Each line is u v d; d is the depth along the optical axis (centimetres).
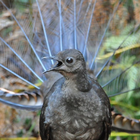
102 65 1123
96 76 1088
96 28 1155
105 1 1175
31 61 1123
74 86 849
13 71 1119
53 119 880
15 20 1165
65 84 859
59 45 1121
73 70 827
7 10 1181
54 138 916
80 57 827
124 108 1266
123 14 1194
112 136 1223
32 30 1150
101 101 881
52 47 1121
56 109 870
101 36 1151
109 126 912
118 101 1261
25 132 1266
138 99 1283
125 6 1236
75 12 1150
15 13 1181
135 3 1182
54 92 887
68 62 819
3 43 1129
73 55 819
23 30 1152
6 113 1215
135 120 998
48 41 1127
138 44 1169
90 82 869
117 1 1189
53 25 1141
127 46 1170
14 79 1133
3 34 1161
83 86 849
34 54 1124
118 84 1120
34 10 1169
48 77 1048
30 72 1116
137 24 1183
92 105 866
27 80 1117
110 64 1139
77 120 870
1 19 1160
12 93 1030
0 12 1184
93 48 1129
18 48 1137
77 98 855
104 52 1164
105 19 1170
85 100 858
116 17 1189
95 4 1163
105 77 1114
